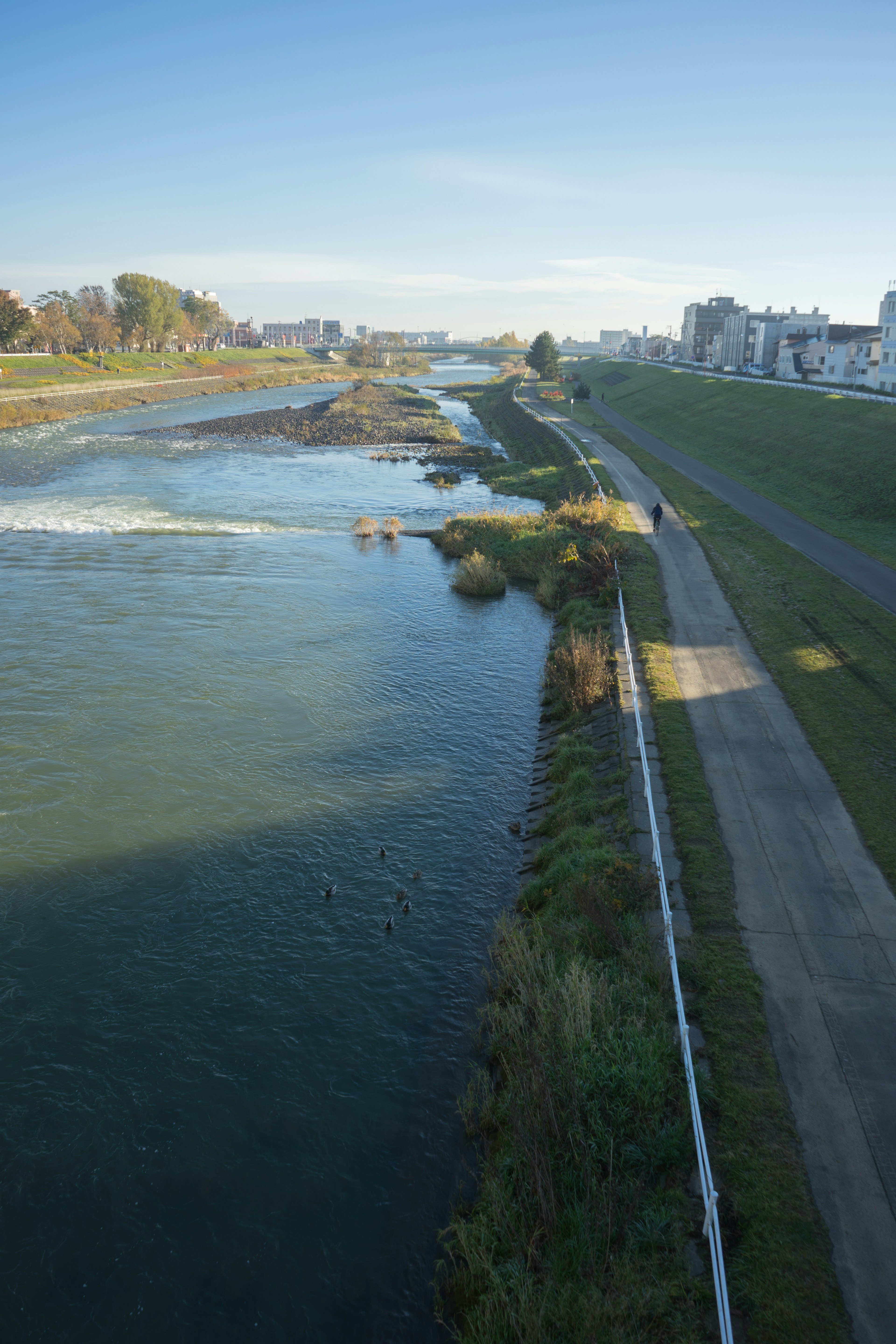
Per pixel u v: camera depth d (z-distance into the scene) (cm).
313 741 2328
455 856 1825
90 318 17012
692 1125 1022
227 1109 1213
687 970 1292
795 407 7062
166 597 3612
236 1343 925
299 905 1661
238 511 5516
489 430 10975
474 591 3769
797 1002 1235
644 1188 970
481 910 1653
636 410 10769
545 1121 1048
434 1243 1021
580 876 1540
